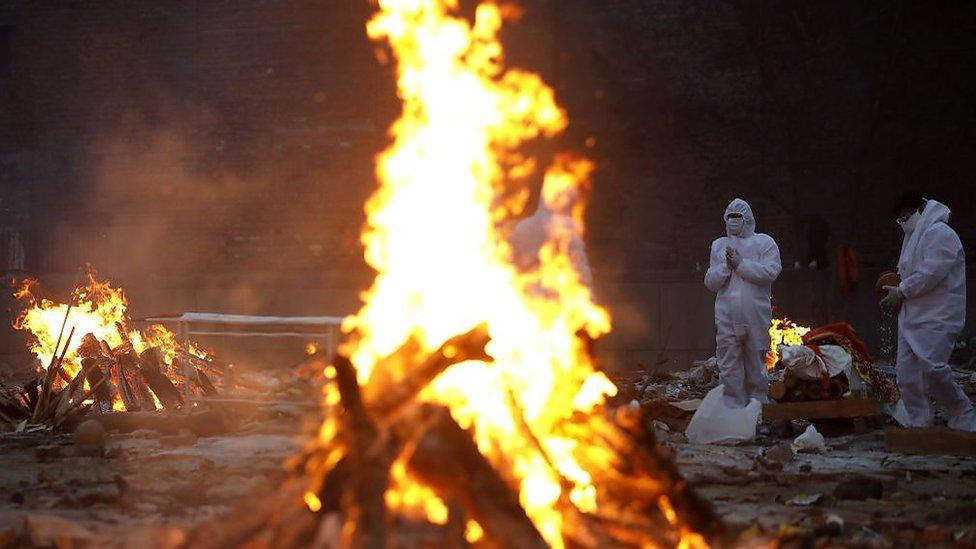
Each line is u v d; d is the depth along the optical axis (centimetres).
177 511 901
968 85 3200
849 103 3244
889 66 3153
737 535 803
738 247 1761
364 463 580
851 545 780
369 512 572
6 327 3478
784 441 1555
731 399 1733
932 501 1010
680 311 3200
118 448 1284
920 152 3228
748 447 1498
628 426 715
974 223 3219
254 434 1513
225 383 1819
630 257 3356
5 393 1692
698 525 686
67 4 3712
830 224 3266
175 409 1712
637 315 3212
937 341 1641
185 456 1255
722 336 1744
